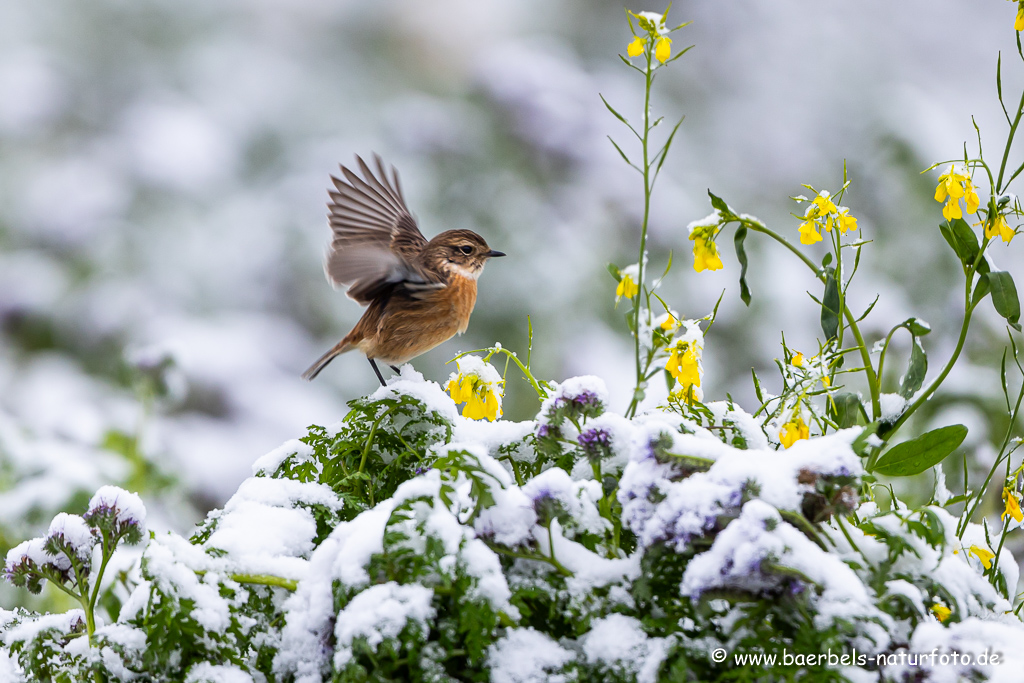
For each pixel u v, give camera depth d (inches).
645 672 119.3
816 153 816.3
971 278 163.8
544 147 566.9
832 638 113.9
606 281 547.2
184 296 650.2
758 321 565.9
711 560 115.7
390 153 578.6
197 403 588.4
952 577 127.9
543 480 127.7
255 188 744.3
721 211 161.9
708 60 856.3
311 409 598.5
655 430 125.6
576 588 127.9
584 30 868.6
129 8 849.5
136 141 737.6
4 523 310.8
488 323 515.5
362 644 117.0
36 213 685.3
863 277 539.8
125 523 141.2
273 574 133.8
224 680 123.8
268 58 858.8
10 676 142.3
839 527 134.4
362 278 219.0
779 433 153.7
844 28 862.5
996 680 116.6
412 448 157.8
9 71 781.9
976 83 853.8
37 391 574.9
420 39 885.2
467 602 118.8
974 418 301.1
